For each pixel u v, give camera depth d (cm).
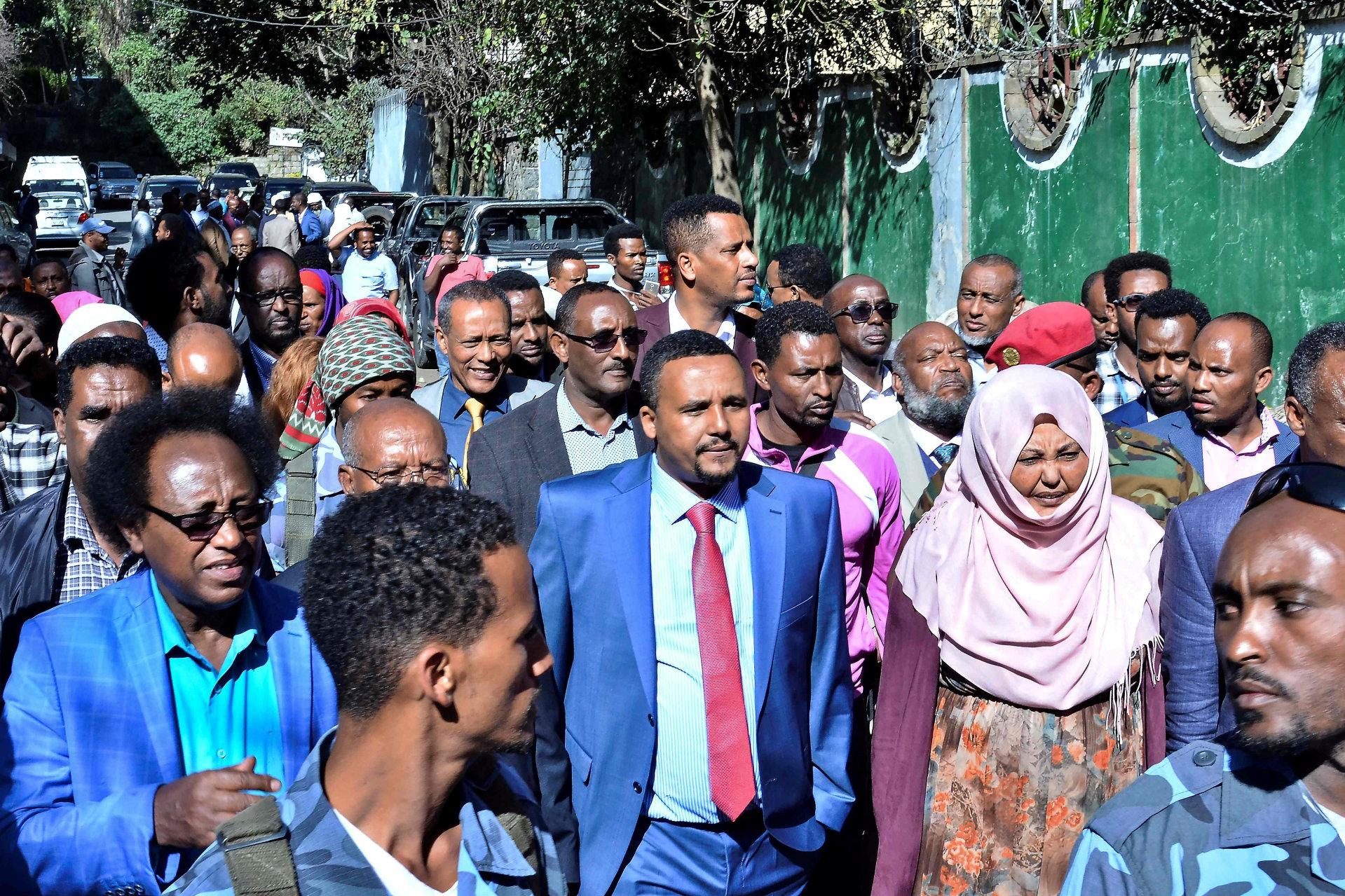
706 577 341
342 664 181
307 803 183
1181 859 198
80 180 4281
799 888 359
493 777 206
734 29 1623
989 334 695
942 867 359
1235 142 1065
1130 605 354
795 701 347
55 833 231
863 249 1625
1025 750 352
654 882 340
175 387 276
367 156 4391
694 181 1997
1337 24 972
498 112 2131
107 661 254
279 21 2780
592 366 450
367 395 427
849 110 1625
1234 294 1088
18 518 350
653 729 339
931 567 367
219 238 934
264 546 394
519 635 187
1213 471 477
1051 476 344
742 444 347
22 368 523
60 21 5931
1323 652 189
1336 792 196
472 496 193
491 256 1543
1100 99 1220
